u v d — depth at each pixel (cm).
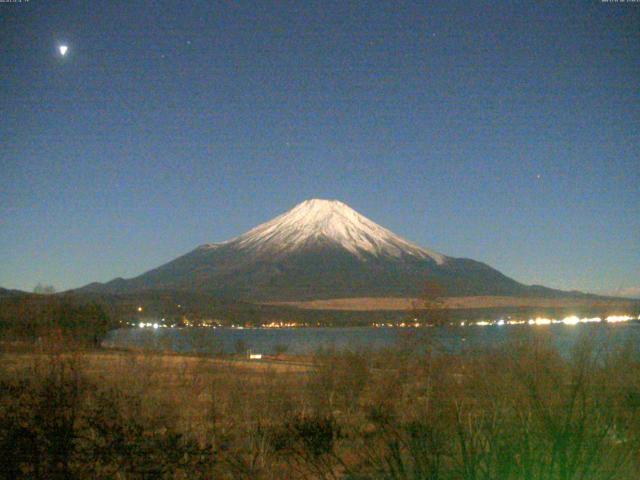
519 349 1087
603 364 1033
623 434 871
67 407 788
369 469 952
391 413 1102
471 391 1072
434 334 1296
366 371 1598
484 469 799
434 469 793
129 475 757
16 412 761
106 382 1336
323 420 1097
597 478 779
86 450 760
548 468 765
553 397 890
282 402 1414
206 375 1591
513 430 815
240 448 1076
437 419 938
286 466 1043
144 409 1176
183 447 817
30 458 732
